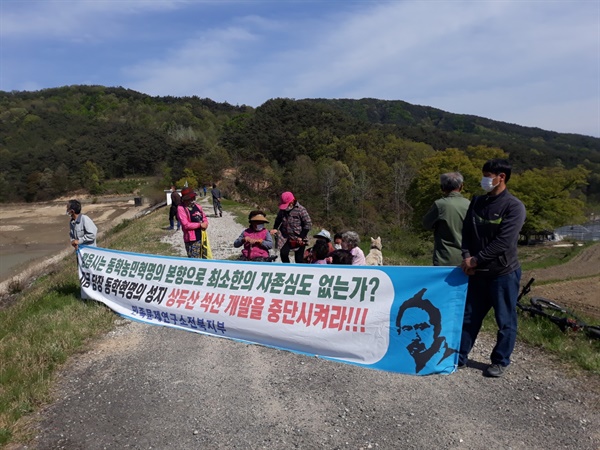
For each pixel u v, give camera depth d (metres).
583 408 3.78
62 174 89.31
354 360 4.62
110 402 4.28
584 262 38.56
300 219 7.43
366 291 4.65
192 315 5.88
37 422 3.97
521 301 6.88
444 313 4.29
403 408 3.90
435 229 5.05
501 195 4.15
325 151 106.25
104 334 6.10
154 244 15.65
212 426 3.80
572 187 50.38
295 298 5.09
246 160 98.31
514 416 3.70
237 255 12.34
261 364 4.90
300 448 3.44
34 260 28.19
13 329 6.73
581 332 5.38
